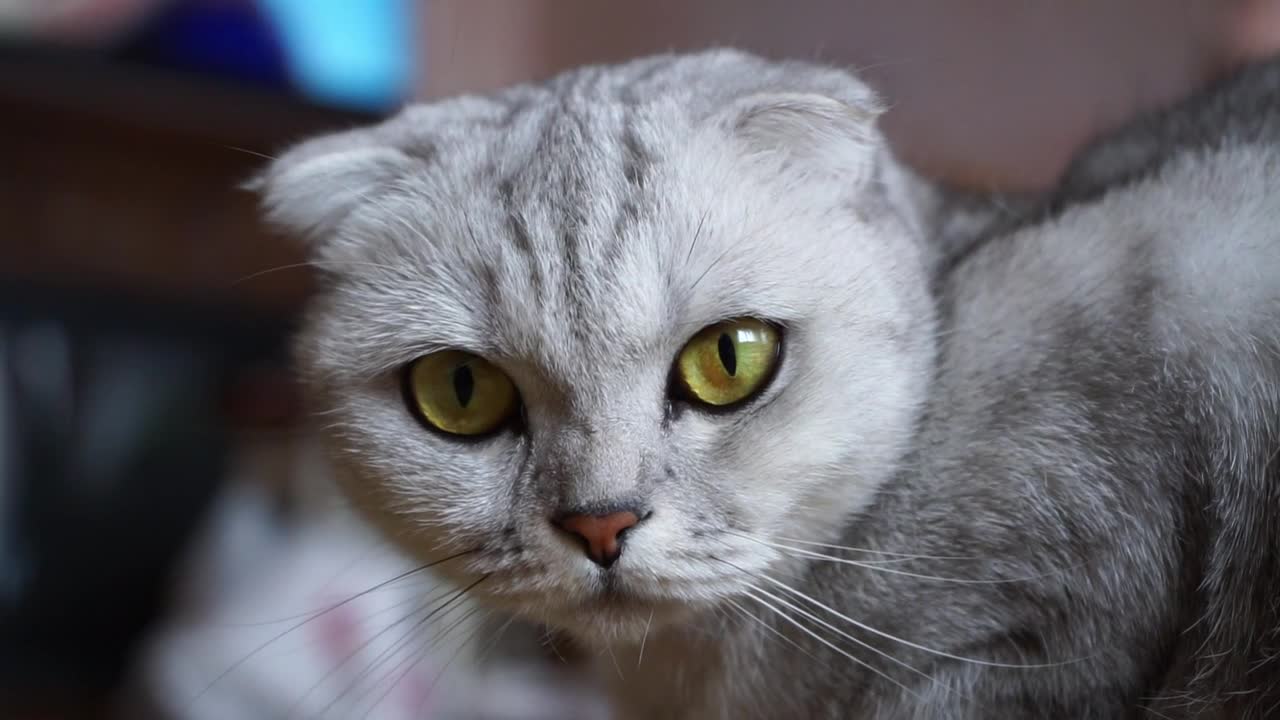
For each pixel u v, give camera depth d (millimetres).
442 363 250
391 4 630
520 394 244
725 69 278
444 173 259
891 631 248
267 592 453
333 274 274
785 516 246
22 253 641
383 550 289
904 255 262
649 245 236
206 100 620
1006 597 241
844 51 520
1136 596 237
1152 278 246
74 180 642
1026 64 579
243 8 621
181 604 534
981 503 245
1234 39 564
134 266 652
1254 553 236
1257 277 239
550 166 248
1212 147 272
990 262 268
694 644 273
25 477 616
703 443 237
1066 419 243
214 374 642
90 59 612
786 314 240
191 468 627
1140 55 572
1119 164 299
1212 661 239
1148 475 237
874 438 248
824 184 256
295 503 531
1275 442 234
